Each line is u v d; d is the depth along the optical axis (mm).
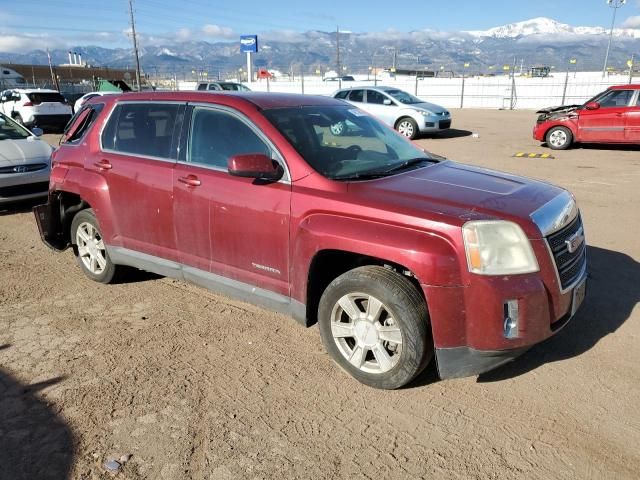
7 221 7777
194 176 3982
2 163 7895
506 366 3555
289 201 3469
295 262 3477
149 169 4297
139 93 4676
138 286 5086
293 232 3455
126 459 2744
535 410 3092
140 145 4492
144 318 4387
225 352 3814
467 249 2904
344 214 3240
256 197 3621
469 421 3010
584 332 3969
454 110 32312
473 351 2982
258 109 3832
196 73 61719
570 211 3422
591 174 10430
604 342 3824
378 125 4543
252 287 3812
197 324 4270
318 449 2809
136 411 3139
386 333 3195
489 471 2635
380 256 3051
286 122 3807
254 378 3475
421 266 2930
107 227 4719
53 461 2736
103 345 3936
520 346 2971
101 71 78438
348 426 2986
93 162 4785
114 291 4977
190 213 4027
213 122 4012
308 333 4094
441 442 2846
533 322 2975
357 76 59562
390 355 3262
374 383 3297
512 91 33125
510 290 2900
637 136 13305
